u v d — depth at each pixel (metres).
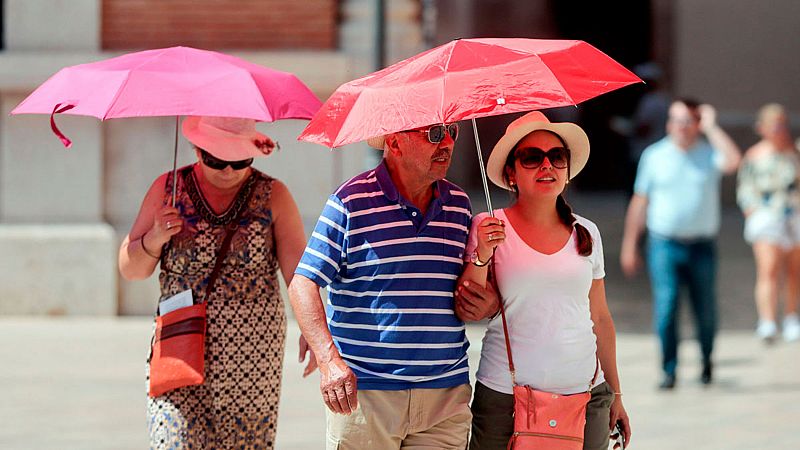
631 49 102.12
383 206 17.53
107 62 18.31
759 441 30.09
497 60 16.03
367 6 45.47
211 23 44.94
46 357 38.72
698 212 36.50
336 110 16.72
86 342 41.16
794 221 44.41
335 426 17.67
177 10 44.94
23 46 45.00
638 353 41.94
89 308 45.22
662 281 36.69
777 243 44.19
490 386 18.45
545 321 18.11
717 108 87.69
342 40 45.19
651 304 51.62
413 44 45.00
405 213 17.55
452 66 15.96
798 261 44.94
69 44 44.88
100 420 31.03
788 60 87.19
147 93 17.27
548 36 102.69
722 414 33.19
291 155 44.47
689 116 36.66
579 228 18.31
